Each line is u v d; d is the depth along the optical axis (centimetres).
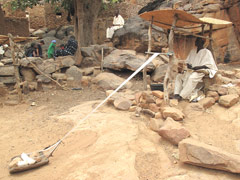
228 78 632
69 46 1180
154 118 457
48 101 731
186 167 303
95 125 470
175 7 1087
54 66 962
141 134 416
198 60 546
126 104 563
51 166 326
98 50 1091
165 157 334
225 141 367
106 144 379
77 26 1382
